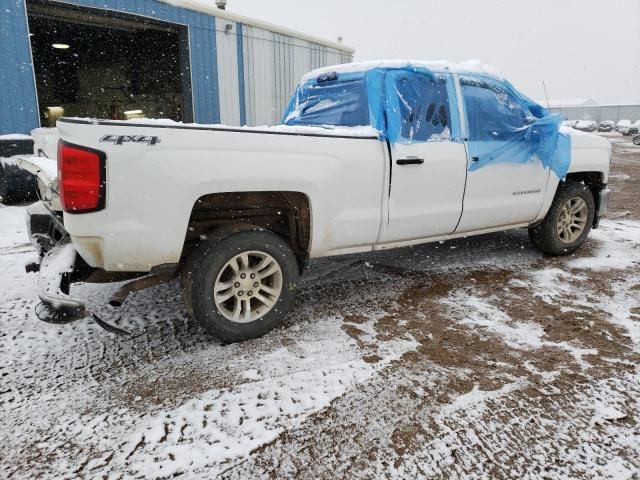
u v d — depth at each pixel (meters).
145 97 15.36
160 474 1.89
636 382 2.52
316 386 2.48
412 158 3.48
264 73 14.00
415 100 3.60
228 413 2.26
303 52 15.34
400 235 3.61
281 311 3.07
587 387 2.47
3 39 8.65
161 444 2.06
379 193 3.37
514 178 4.18
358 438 2.09
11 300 3.62
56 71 16.50
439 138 3.70
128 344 2.95
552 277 4.19
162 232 2.58
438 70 3.78
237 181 2.73
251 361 2.74
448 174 3.71
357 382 2.52
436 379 2.55
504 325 3.21
